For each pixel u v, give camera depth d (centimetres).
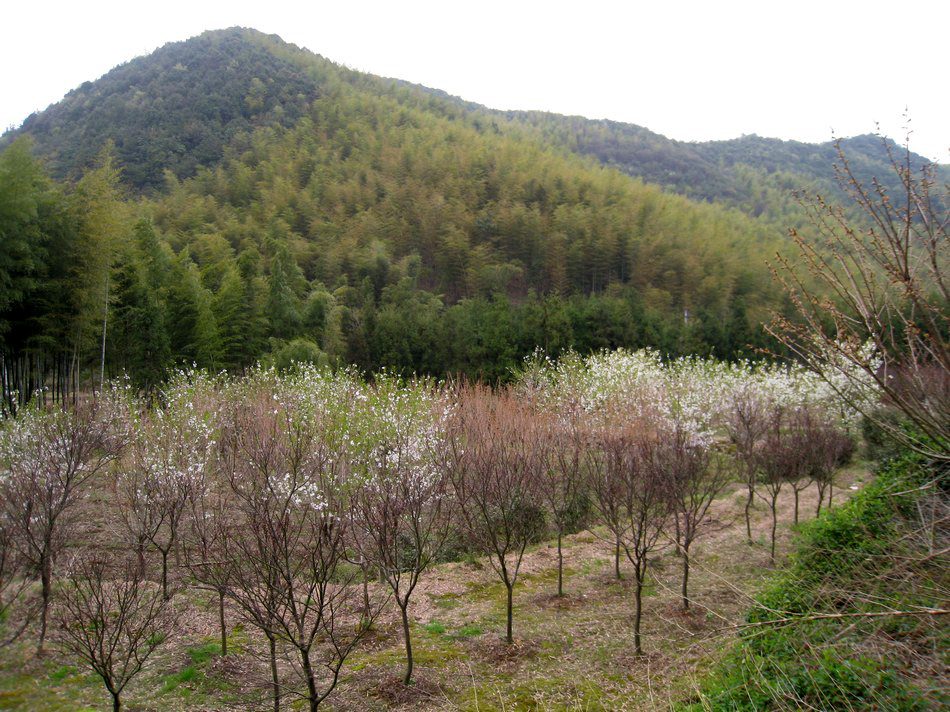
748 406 1277
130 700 570
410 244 5491
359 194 6028
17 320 1666
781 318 354
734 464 1260
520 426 1121
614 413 1413
